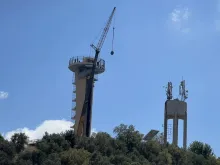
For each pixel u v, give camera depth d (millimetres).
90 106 136750
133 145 105688
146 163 95000
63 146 93250
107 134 105375
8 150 85375
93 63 140250
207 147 118812
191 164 105812
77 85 141500
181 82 127500
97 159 85688
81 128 134375
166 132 120375
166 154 102688
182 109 121500
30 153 85938
